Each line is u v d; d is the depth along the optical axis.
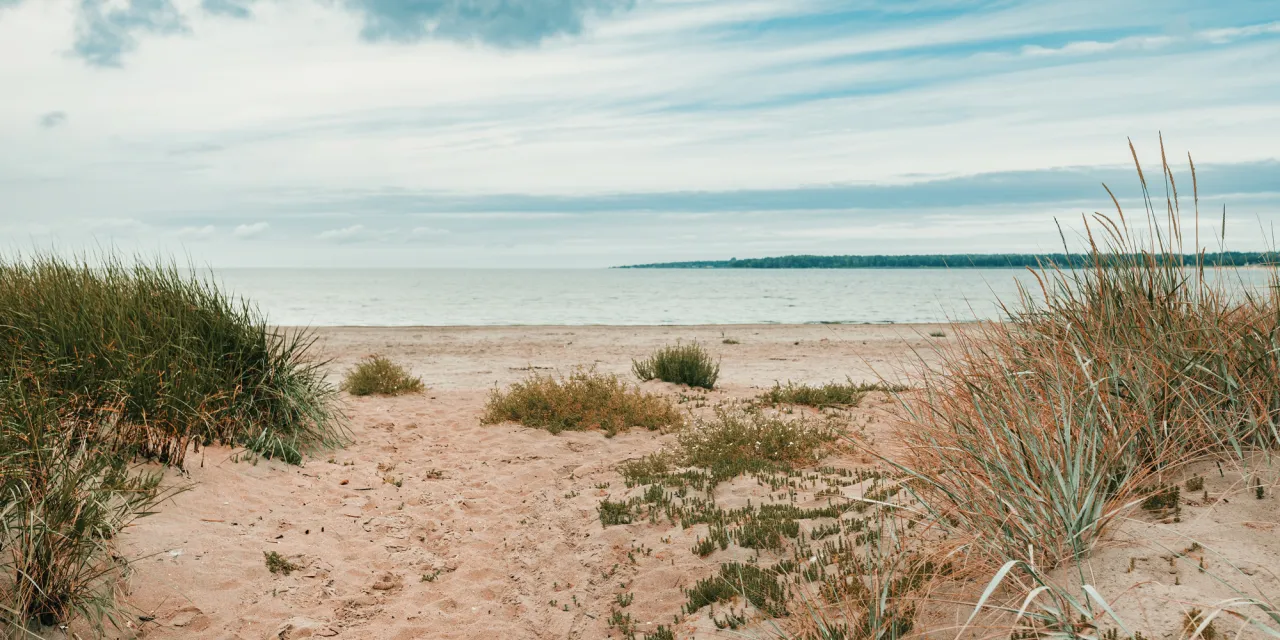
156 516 5.01
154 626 4.04
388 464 7.53
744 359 17.36
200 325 7.17
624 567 5.12
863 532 4.57
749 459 7.19
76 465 4.39
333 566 5.14
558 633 4.46
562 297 67.75
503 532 5.98
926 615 3.34
